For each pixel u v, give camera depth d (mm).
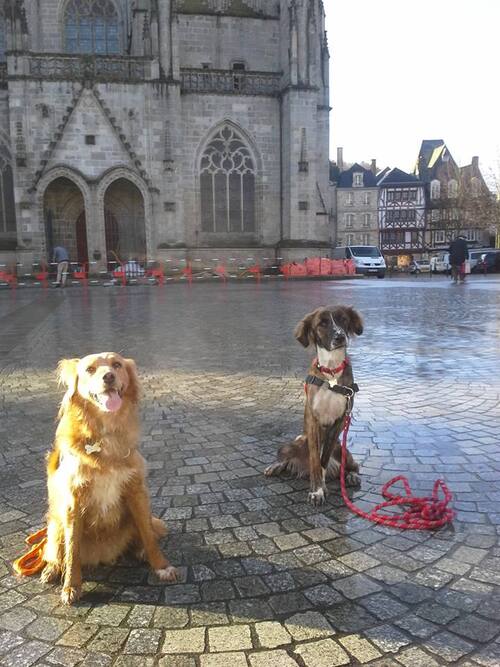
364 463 2256
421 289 11938
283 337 5562
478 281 15328
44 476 2199
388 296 10125
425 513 1756
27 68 15297
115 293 12086
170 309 8336
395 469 2188
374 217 40250
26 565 1543
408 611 1317
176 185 16328
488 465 2203
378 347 4871
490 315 7023
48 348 5125
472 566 1502
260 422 2867
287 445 2178
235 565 1539
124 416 1402
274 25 18312
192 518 1825
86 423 1371
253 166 17578
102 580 1476
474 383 3527
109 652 1197
